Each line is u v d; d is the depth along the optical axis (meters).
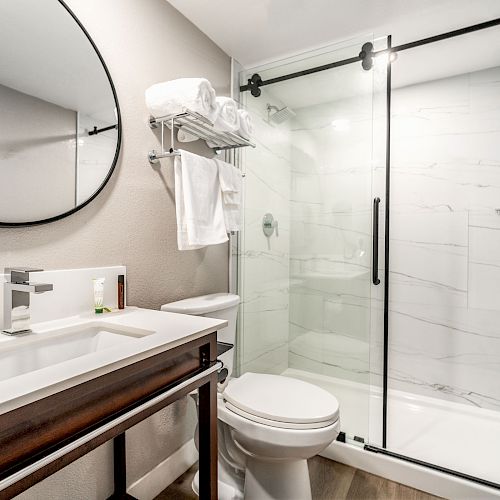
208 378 0.96
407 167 2.24
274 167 2.00
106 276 1.21
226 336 1.56
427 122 2.18
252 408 1.21
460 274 2.09
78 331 1.00
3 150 0.93
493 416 1.95
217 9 1.57
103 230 1.23
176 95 1.30
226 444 1.43
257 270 2.06
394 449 1.68
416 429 1.87
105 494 1.25
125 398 0.72
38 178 1.01
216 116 1.38
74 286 1.10
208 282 1.79
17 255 0.98
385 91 1.76
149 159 1.41
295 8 1.56
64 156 1.08
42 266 1.04
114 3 1.27
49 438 0.58
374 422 1.92
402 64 1.96
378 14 1.60
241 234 2.04
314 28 1.72
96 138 1.18
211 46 1.81
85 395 0.63
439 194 2.14
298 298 2.01
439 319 2.15
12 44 0.96
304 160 1.95
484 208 2.03
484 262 2.03
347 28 1.72
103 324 1.04
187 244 1.39
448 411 2.04
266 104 1.98
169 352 0.83
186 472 1.58
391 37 1.77
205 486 0.98
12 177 0.95
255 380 1.45
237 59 2.01
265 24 1.68
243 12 1.59
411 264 2.22
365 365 1.81
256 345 2.09
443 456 1.62
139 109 1.37
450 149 2.12
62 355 0.95
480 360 2.04
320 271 1.96
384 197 1.98
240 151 2.02
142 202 1.38
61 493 1.11
